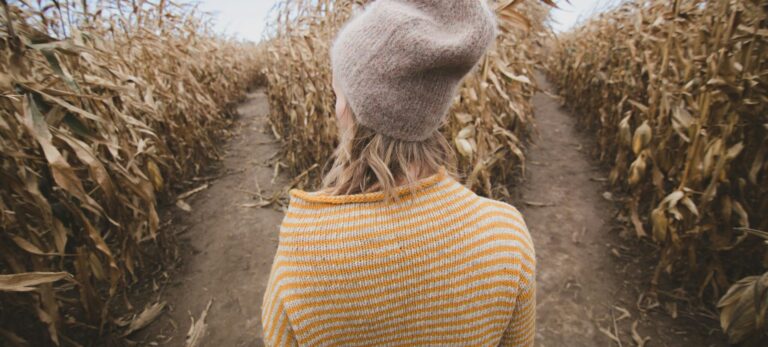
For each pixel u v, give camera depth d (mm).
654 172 2709
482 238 506
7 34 1558
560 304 2439
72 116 1713
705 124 2170
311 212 529
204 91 5496
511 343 620
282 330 514
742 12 1897
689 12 2535
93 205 1789
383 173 488
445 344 510
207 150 4781
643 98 3641
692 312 2293
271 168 4566
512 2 1779
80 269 1980
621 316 2316
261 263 2879
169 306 2480
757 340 1765
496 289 507
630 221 3146
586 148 4945
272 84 5359
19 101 1555
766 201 2092
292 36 4094
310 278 487
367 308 484
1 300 1720
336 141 3795
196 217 3498
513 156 3891
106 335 2186
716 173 2055
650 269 2670
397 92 458
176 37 4938
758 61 1957
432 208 498
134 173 2312
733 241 2316
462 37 448
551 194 3752
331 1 3504
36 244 1778
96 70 2578
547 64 9492
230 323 2365
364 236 482
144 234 2924
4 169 1606
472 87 2701
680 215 2182
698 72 2322
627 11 4266
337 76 535
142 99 3525
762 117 2010
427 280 481
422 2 500
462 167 2922
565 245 2988
